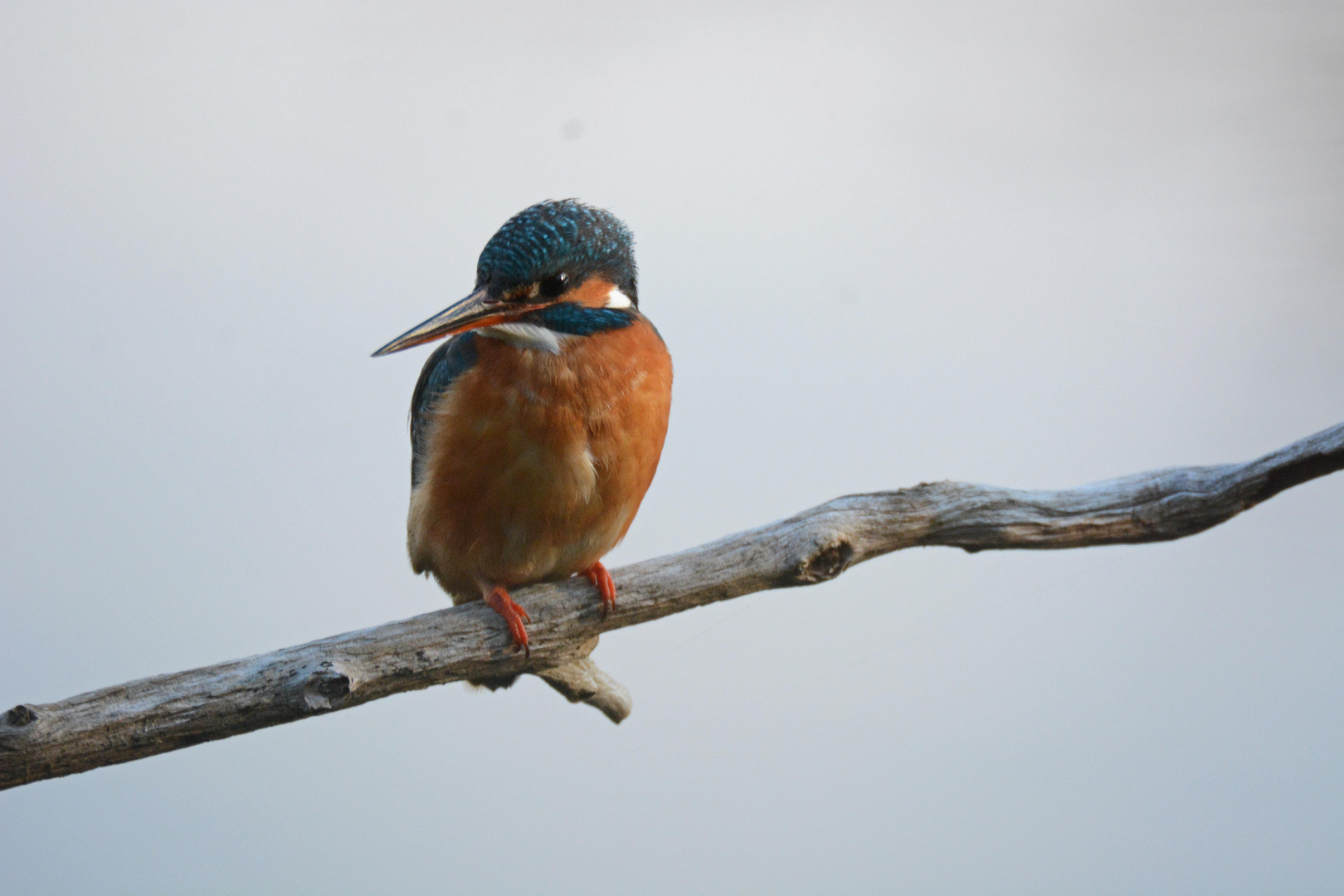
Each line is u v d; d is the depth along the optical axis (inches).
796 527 370.6
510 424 366.6
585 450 370.0
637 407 376.5
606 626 377.1
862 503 370.3
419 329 363.9
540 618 371.9
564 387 366.0
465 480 374.0
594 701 418.3
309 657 344.2
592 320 374.9
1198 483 372.2
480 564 383.2
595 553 389.1
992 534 370.3
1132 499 373.4
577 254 370.3
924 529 369.7
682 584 371.9
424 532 392.2
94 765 325.1
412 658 357.7
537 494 371.9
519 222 370.6
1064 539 372.8
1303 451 362.0
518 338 368.2
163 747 330.0
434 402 387.5
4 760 314.8
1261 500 370.0
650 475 392.8
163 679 331.3
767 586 372.8
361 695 350.9
